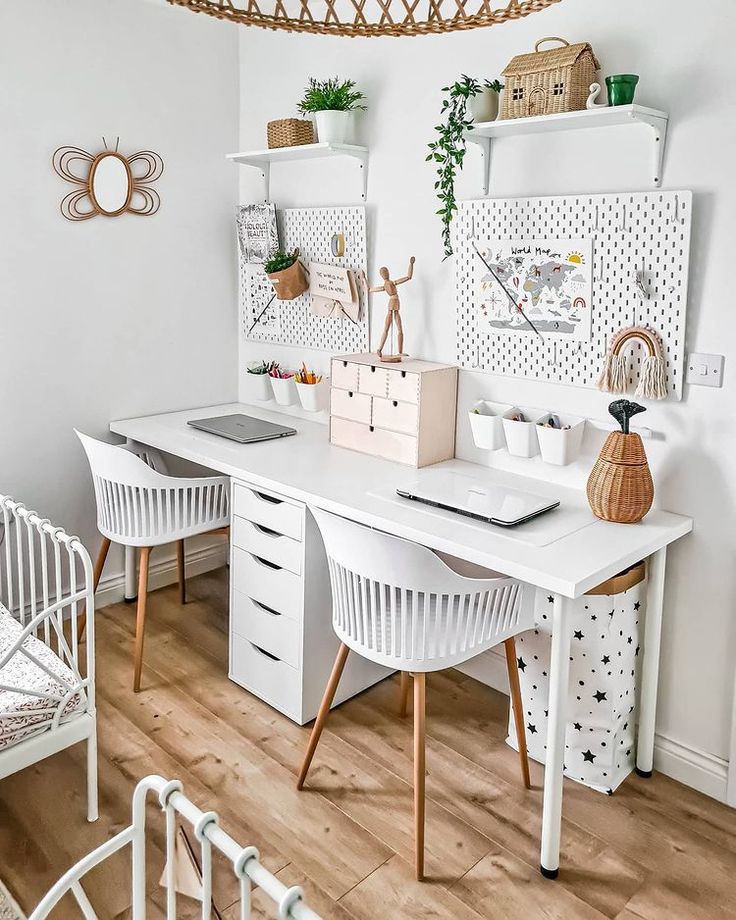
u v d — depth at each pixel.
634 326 2.25
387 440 2.73
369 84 2.84
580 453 2.43
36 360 2.96
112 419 3.22
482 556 1.95
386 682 2.83
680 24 2.07
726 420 2.12
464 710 2.67
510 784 2.30
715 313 2.11
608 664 2.18
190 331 3.40
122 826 2.09
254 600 2.66
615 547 2.00
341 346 3.12
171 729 2.51
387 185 2.84
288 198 3.24
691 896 1.92
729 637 2.20
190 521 2.79
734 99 2.01
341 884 1.92
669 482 2.26
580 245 2.33
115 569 3.36
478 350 2.65
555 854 1.95
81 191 2.96
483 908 1.87
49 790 2.22
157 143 3.14
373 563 1.94
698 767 2.30
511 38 2.43
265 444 2.91
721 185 2.05
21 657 2.10
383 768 2.36
